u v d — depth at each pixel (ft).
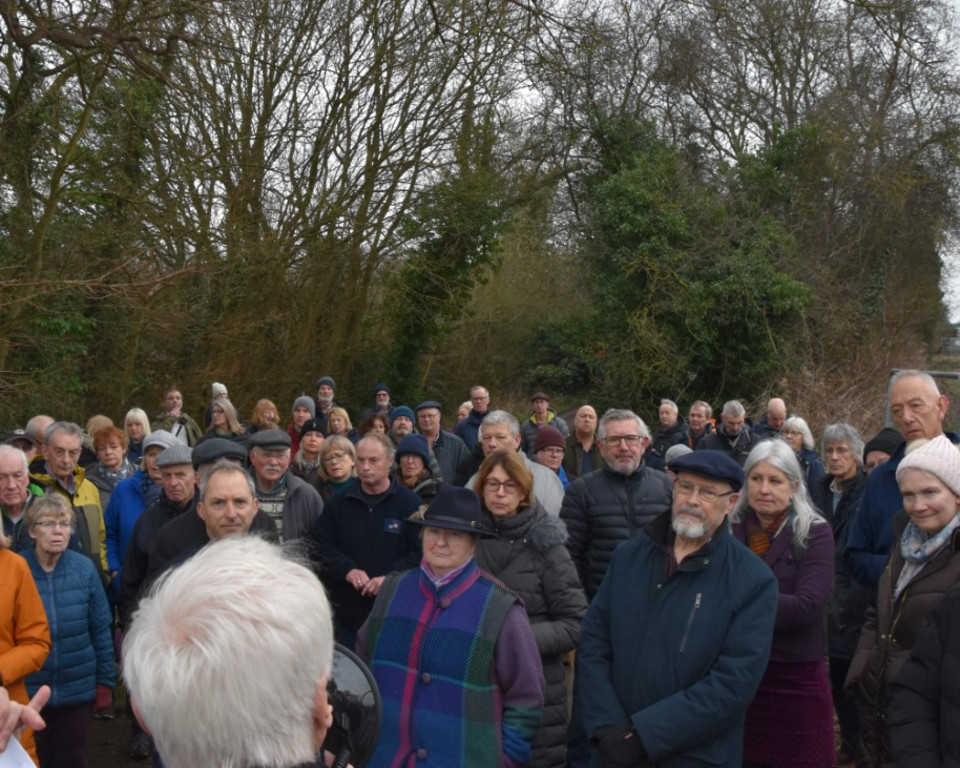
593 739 10.80
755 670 10.27
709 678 10.27
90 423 25.84
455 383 78.84
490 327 79.77
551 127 71.15
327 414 35.68
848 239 80.23
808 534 13.02
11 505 16.14
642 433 17.11
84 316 41.86
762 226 69.51
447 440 30.09
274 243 51.44
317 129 55.62
